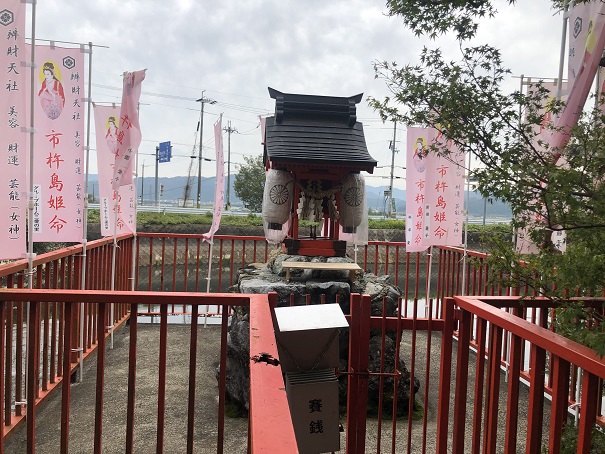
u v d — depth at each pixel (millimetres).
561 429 2057
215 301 2723
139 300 2691
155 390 4746
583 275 2146
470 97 2354
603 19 2475
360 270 5227
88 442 3725
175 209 38344
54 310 4508
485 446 2873
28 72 4059
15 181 3689
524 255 2551
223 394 2744
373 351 4504
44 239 4816
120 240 6605
